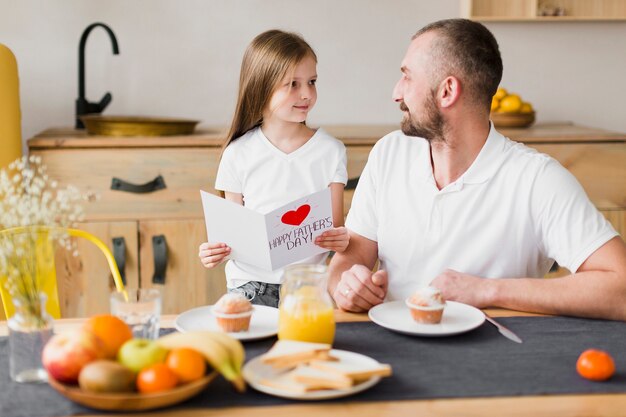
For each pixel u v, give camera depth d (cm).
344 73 335
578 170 294
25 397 115
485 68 168
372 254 190
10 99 269
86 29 306
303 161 248
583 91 343
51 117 325
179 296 286
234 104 332
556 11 329
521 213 172
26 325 119
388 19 333
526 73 341
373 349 135
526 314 156
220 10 326
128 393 109
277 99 241
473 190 175
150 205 281
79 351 110
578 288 154
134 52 325
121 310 126
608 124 343
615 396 117
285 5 328
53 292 185
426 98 170
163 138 278
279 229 194
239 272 241
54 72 322
